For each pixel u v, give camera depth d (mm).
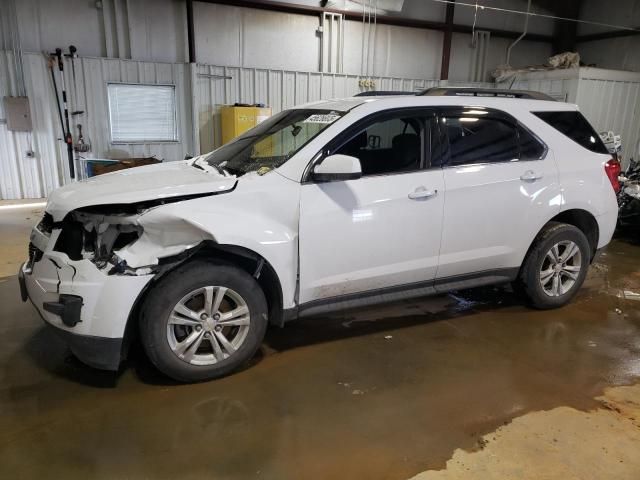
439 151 3420
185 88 9461
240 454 2369
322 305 3197
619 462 2381
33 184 8750
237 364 3012
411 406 2801
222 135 9812
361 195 3121
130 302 2643
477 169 3523
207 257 2877
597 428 2637
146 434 2494
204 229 2666
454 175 3428
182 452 2369
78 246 2746
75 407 2703
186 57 9445
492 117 3666
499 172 3594
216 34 9547
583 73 10148
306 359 3307
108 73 8773
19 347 3365
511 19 12773
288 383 3002
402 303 4340
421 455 2396
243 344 2988
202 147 9836
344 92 10922
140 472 2234
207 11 9367
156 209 2676
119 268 2639
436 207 3355
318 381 3035
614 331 3855
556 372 3215
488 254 3674
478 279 3754
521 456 2402
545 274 4043
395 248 3285
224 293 2869
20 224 6891
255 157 3391
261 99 10125
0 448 2367
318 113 3498
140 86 9062
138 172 3488
